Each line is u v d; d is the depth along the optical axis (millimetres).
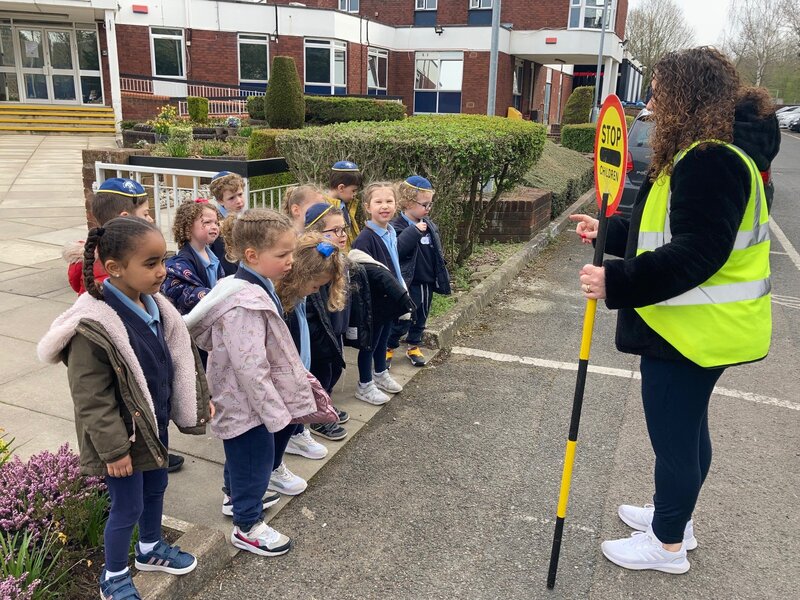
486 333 5797
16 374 4336
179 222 3500
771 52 55125
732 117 2289
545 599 2664
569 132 19250
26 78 21750
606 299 2404
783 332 6008
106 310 2137
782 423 4242
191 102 17609
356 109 18547
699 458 2775
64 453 2879
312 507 3203
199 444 3670
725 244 2240
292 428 3125
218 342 2613
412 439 3895
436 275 4797
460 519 3158
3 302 5738
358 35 25922
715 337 2412
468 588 2711
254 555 2840
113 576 2334
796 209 12570
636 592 2725
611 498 3371
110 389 2150
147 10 22797
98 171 6992
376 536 3008
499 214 8758
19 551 2393
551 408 4363
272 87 14461
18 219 9188
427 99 28312
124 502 2266
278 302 2809
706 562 2918
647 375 2600
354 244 4219
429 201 4602
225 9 23781
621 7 34062
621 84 36500
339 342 3592
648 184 2543
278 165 7160
